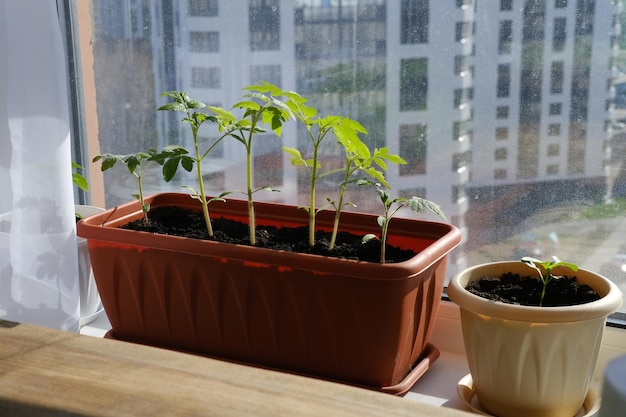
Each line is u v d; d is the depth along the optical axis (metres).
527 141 1.20
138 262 1.16
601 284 1.04
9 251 1.16
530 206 1.22
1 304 1.18
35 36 1.08
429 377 1.17
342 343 1.06
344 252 1.15
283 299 1.08
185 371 0.86
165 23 1.40
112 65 1.46
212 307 1.13
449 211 1.28
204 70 1.40
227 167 1.43
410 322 1.06
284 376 0.85
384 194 1.07
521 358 0.98
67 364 0.88
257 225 1.31
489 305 0.97
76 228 1.20
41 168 1.12
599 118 1.13
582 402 1.03
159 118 1.46
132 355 0.90
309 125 1.13
